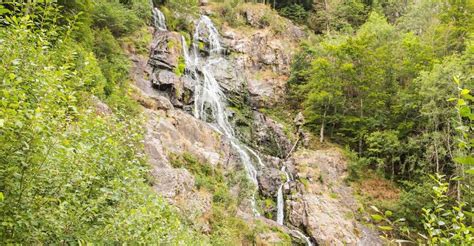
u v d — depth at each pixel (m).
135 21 24.28
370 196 20.20
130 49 22.88
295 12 38.69
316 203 18.77
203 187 15.70
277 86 28.92
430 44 26.59
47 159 3.98
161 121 17.39
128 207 5.75
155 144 15.26
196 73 25.22
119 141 6.48
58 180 4.38
